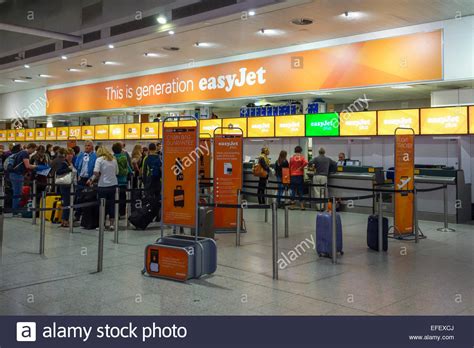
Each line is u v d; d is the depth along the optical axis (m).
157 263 5.33
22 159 10.36
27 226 9.03
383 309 4.22
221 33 10.46
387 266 5.90
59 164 9.05
